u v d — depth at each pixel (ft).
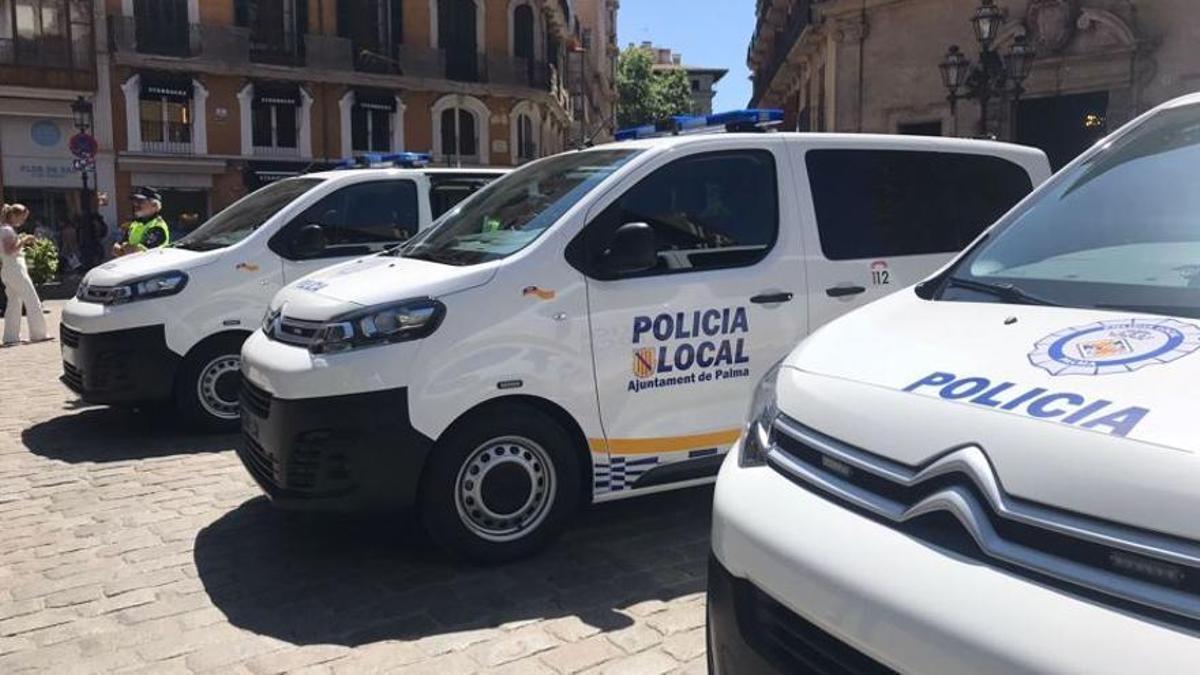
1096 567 5.17
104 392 21.06
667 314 14.48
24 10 92.02
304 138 106.32
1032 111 58.39
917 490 6.11
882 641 5.86
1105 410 5.64
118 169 97.14
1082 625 5.03
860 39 66.08
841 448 6.79
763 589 6.88
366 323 13.05
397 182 23.58
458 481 13.47
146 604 12.94
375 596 13.08
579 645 11.57
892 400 6.70
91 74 95.30
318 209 22.62
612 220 14.34
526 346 13.57
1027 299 8.02
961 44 60.23
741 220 15.35
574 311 13.89
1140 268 7.84
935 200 17.26
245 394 14.90
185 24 98.99
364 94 109.29
